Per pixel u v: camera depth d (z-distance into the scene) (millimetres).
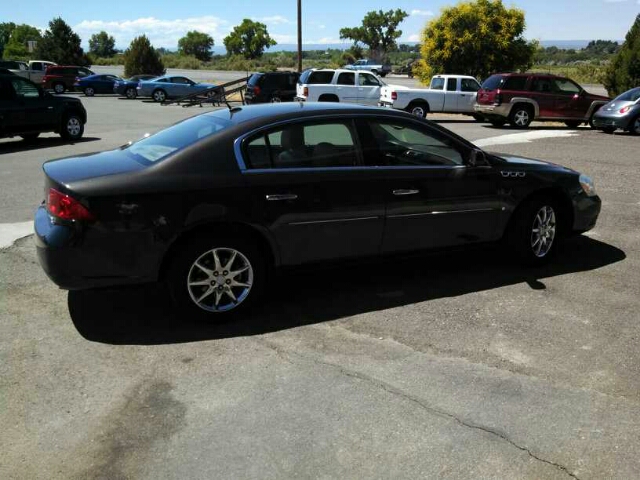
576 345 4090
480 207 5238
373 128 4770
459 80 21531
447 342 4113
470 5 26781
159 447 2949
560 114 19250
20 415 3191
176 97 31734
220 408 3285
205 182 4125
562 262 5867
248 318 4465
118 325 4309
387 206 4770
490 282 5285
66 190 3896
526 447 2982
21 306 4598
